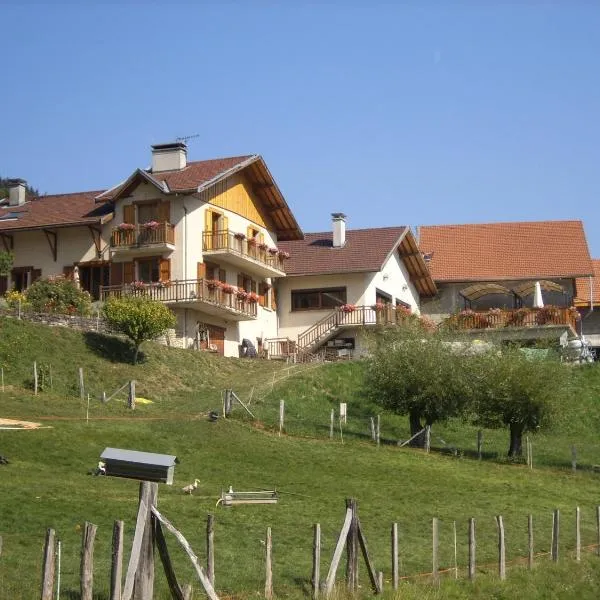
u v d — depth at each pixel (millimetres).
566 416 43438
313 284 62312
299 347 60594
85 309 50094
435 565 22750
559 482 38375
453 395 42594
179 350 50438
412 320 54031
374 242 63062
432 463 38844
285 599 20172
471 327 62406
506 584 23688
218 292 54312
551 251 68750
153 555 17125
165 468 16984
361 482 34281
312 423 43188
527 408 41938
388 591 21188
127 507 26281
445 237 72000
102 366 44969
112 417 38281
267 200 60781
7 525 23500
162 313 46969
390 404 42969
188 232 54344
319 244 64375
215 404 42625
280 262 60656
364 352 59312
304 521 27453
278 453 37000
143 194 55281
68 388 41812
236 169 56844
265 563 21781
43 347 44219
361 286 61406
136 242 54094
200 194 55312
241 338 58562
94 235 56125
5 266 51469
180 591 17453
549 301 67625
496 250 69812
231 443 37156
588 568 26328
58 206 59406
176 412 40750
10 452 31234
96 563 21453
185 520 25969
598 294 69438
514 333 61719
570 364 52875
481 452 43125
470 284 68438
